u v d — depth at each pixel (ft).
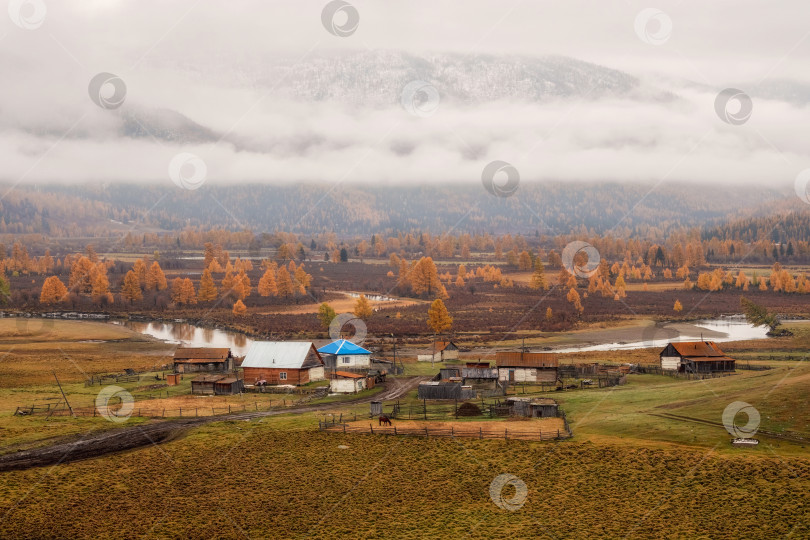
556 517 185.37
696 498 188.75
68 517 184.24
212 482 207.72
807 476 191.21
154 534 178.19
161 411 281.74
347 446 234.79
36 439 239.91
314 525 183.83
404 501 196.65
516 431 244.01
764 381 285.02
